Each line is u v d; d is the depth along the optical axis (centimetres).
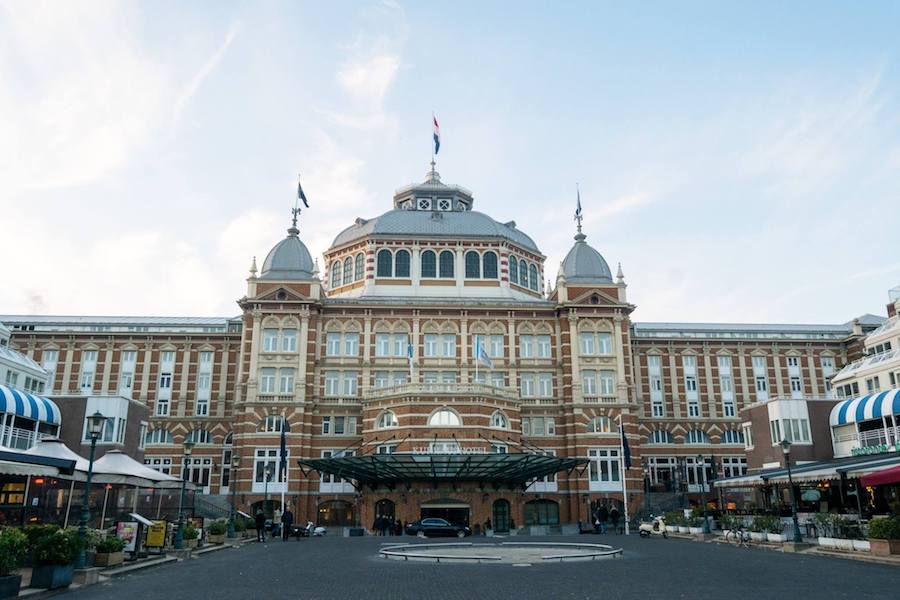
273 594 2220
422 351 8012
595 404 7838
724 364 9525
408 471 6481
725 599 2048
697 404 9369
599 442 7731
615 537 5738
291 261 8269
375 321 8100
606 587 2331
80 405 6606
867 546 3469
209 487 8481
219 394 8825
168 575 2822
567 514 7600
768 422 6938
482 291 8606
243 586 2428
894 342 6850
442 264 8706
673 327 10062
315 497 7412
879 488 5534
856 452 6188
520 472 6681
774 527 4506
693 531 5403
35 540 2605
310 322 7938
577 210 9019
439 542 4975
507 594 2186
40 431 6256
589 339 8150
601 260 8575
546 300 8531
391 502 6925
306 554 3900
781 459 6681
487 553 3756
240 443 7525
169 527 3962
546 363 8125
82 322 9138
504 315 8219
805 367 9538
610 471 7650
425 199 9606
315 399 7738
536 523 7588
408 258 8694
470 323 8175
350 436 7656
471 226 8938
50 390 8556
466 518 6831
